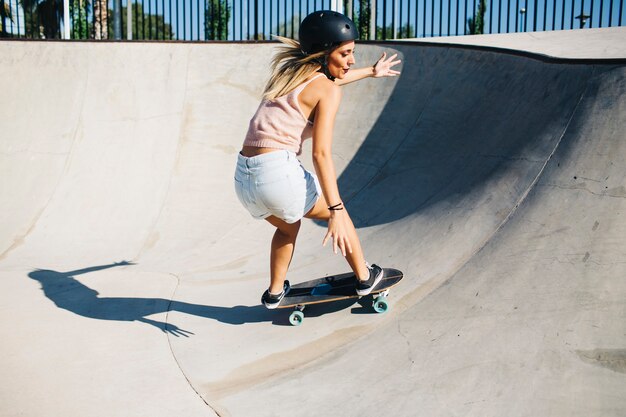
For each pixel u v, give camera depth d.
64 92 7.70
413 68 6.46
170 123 7.24
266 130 3.01
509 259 3.38
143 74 7.73
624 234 3.07
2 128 7.44
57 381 3.25
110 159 6.96
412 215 4.57
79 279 5.03
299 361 3.27
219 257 5.38
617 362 2.59
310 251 4.86
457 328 3.11
